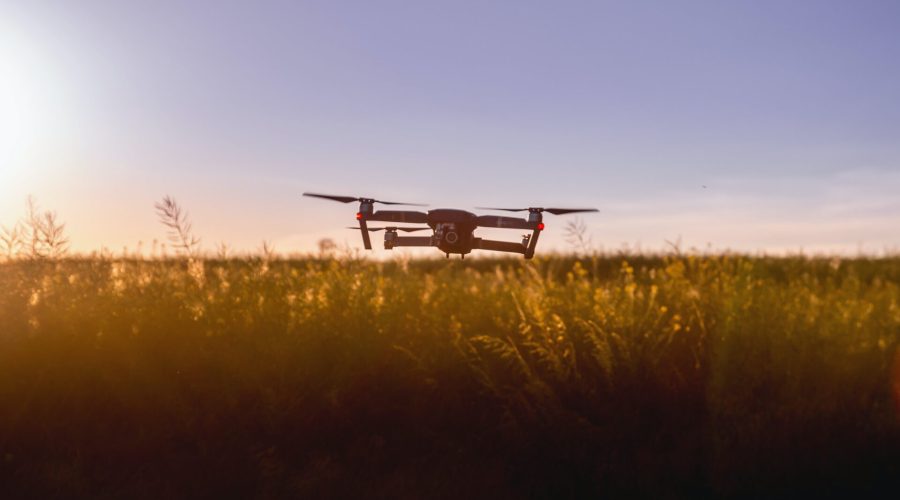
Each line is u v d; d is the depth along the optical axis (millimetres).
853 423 3689
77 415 4320
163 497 3756
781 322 4203
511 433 3928
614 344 4277
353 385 4262
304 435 4113
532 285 5215
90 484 3855
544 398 4000
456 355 4363
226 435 4121
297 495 3705
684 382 4051
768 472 3557
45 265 5938
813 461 3570
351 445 4086
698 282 4832
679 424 3982
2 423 4219
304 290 5172
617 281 5273
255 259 5996
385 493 3695
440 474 3838
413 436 4125
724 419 3756
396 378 4410
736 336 4059
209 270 6250
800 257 8164
